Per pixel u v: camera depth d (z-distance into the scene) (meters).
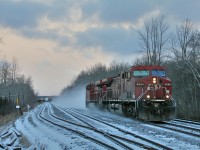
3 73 91.94
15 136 21.20
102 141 15.94
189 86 41.09
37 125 28.72
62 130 22.95
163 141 15.91
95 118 32.38
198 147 14.15
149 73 29.03
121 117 32.75
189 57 42.44
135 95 28.22
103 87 44.09
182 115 36.16
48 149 14.77
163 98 27.48
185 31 44.72
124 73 31.94
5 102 54.12
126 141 15.96
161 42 50.62
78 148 14.61
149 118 27.00
